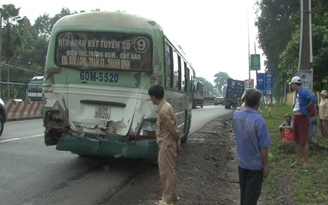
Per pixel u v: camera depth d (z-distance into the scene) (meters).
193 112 38.75
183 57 11.46
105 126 8.23
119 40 8.25
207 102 79.69
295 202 6.16
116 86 8.25
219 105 77.38
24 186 7.16
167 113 5.89
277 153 10.63
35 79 39.03
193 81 14.85
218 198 7.06
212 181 8.41
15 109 22.19
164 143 6.01
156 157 8.19
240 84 52.66
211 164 10.28
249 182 4.96
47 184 7.39
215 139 15.98
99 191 7.08
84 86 8.33
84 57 8.35
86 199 6.55
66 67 8.42
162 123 5.98
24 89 42.94
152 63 8.16
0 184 7.21
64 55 8.42
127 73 8.23
